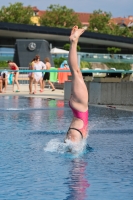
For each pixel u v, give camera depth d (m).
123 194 5.93
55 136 10.71
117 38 127.94
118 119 14.49
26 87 36.28
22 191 6.07
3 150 8.94
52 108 18.22
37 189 6.16
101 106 19.62
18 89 30.72
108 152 8.81
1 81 30.00
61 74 35.56
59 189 6.16
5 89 30.70
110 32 180.38
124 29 183.38
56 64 70.38
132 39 130.38
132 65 77.12
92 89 21.06
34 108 18.17
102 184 6.43
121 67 75.50
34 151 8.84
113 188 6.21
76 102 8.85
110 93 20.39
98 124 13.13
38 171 7.19
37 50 54.47
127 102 19.98
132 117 15.12
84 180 6.65
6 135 10.87
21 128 12.14
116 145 9.60
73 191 6.07
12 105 19.69
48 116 15.22
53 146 9.29
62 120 14.04
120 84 20.08
